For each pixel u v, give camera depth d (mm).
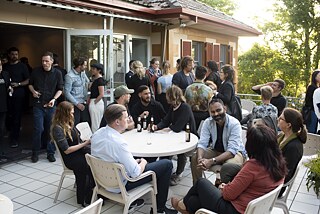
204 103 4520
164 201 3158
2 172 4461
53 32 8695
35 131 4887
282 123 2844
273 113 4238
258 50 16188
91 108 5332
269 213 2281
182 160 4117
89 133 3992
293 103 8016
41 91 4922
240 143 3447
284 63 15242
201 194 2564
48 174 4391
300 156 2766
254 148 2246
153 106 4488
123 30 7090
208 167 3291
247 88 16453
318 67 14680
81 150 3398
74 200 3570
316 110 4742
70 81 5281
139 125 4055
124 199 2750
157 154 3107
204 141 3633
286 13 14719
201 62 9445
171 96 4043
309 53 14781
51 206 3428
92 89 5352
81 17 6234
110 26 6059
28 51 9609
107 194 2873
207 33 9492
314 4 14156
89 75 6223
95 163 2809
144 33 7688
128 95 4184
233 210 2305
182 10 6676
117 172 2676
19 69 5590
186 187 3994
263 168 2223
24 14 5262
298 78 14922
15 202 3518
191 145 3385
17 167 4672
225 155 3348
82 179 3375
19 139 6180
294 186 4016
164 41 7648
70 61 6059
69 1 5086
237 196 2299
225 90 4680
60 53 8547
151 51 7906
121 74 7180
